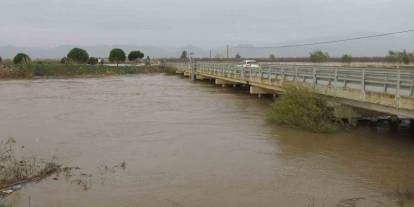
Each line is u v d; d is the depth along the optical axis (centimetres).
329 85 2100
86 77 6462
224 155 1658
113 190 1290
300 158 1602
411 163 1509
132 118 2512
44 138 1970
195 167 1507
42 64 6938
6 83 5159
